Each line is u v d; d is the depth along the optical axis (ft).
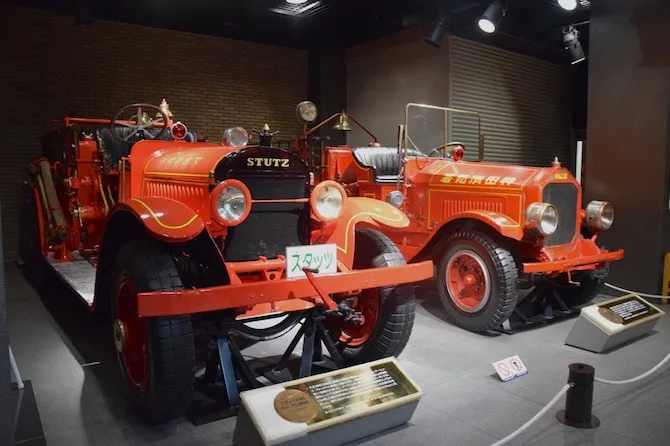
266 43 29.30
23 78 22.98
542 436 8.38
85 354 11.91
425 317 15.24
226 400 9.29
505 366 10.69
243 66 28.66
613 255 14.73
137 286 8.23
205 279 9.38
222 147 10.96
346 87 30.09
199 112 27.53
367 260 10.87
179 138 13.39
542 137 29.53
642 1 17.53
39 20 23.18
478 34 24.82
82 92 24.38
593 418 8.91
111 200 13.83
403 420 8.66
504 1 21.04
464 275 14.26
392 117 27.40
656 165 17.39
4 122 22.70
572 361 11.68
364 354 10.75
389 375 8.70
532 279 13.79
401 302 10.36
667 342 12.96
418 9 23.72
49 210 15.94
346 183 18.62
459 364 11.48
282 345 12.44
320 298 9.54
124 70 25.35
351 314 10.02
